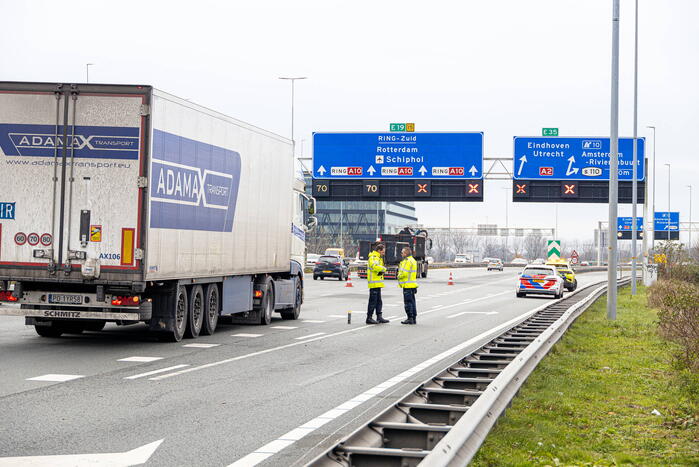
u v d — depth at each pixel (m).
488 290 47.66
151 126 15.39
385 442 7.48
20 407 10.05
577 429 9.13
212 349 16.44
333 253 84.56
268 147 21.53
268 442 8.44
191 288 17.97
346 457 6.51
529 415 9.58
